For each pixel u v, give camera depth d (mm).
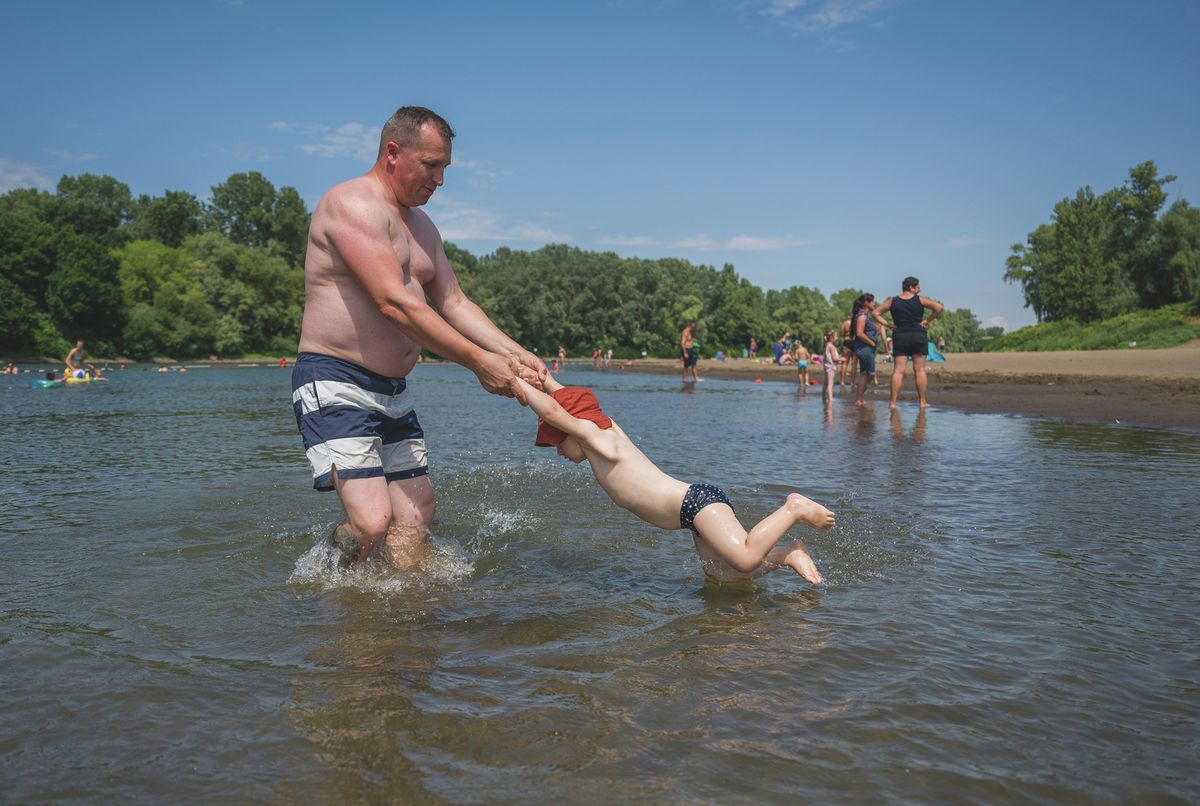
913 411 14672
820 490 6660
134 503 6191
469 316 5105
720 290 129750
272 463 8422
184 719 2615
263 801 2141
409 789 2201
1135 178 65438
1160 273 64500
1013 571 4352
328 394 4500
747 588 4141
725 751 2418
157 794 2176
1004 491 6574
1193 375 21453
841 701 2764
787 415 14273
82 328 69188
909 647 3264
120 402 18688
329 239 4477
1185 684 2924
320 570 4438
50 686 2869
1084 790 2236
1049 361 32719
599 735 2514
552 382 4816
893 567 4453
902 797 2184
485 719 2617
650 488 4371
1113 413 13258
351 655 3191
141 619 3613
